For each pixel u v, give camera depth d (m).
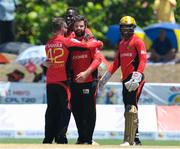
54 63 32.47
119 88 48.62
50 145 27.61
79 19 32.38
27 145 27.34
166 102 49.16
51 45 32.50
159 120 46.00
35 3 65.38
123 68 32.69
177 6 67.88
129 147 26.89
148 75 57.41
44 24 64.75
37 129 45.34
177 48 60.31
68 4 66.69
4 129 45.25
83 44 31.95
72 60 32.44
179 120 46.22
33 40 65.00
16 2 64.44
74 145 27.83
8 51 61.28
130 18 32.59
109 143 42.09
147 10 68.44
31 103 48.81
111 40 61.88
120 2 67.69
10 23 63.38
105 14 66.69
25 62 53.00
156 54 60.28
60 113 32.75
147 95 49.09
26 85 48.88
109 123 45.53
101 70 37.44
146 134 45.91
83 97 32.50
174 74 57.56
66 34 32.91
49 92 32.81
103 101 48.59
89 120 32.56
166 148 26.58
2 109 45.41
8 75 55.00
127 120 32.31
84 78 31.91
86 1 67.06
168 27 59.75
